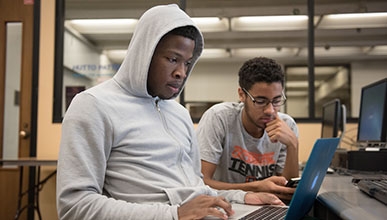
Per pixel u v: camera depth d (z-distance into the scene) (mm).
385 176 1223
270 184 1176
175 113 1062
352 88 4441
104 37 3639
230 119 1531
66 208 766
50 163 2377
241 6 4082
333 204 793
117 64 3500
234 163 1547
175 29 895
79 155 783
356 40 4625
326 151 780
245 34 4930
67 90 3303
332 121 2113
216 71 5047
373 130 1752
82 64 3445
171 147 941
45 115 3123
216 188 1353
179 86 968
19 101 3154
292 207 743
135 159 868
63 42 3285
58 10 3223
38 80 3152
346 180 1299
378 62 4445
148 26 899
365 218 611
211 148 1477
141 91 923
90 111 819
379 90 1708
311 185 805
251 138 1533
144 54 893
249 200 1050
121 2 3676
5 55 3186
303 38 4707
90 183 783
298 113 3488
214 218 759
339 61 4668
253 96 1365
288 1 3994
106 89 915
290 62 4977
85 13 3559
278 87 1347
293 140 1411
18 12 3205
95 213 749
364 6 3980
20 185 2746
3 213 3059
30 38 3188
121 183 854
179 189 860
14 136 3145
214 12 4199
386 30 4441
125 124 872
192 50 947
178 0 3486
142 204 789
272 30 4746
